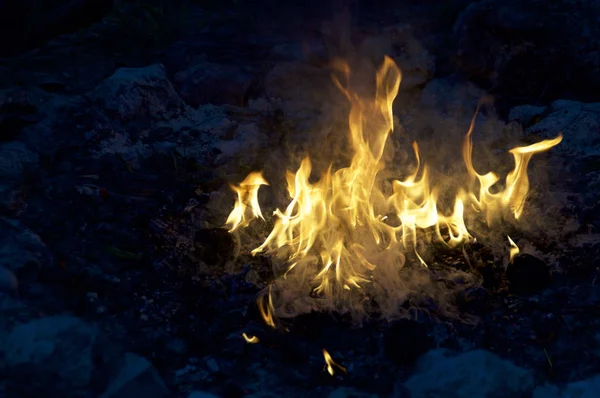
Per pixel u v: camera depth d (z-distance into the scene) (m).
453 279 2.77
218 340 2.61
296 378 2.49
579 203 3.14
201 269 2.82
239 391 2.45
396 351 2.54
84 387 2.34
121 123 3.58
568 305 2.71
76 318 2.45
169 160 3.38
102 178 3.27
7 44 4.25
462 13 4.01
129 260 2.88
